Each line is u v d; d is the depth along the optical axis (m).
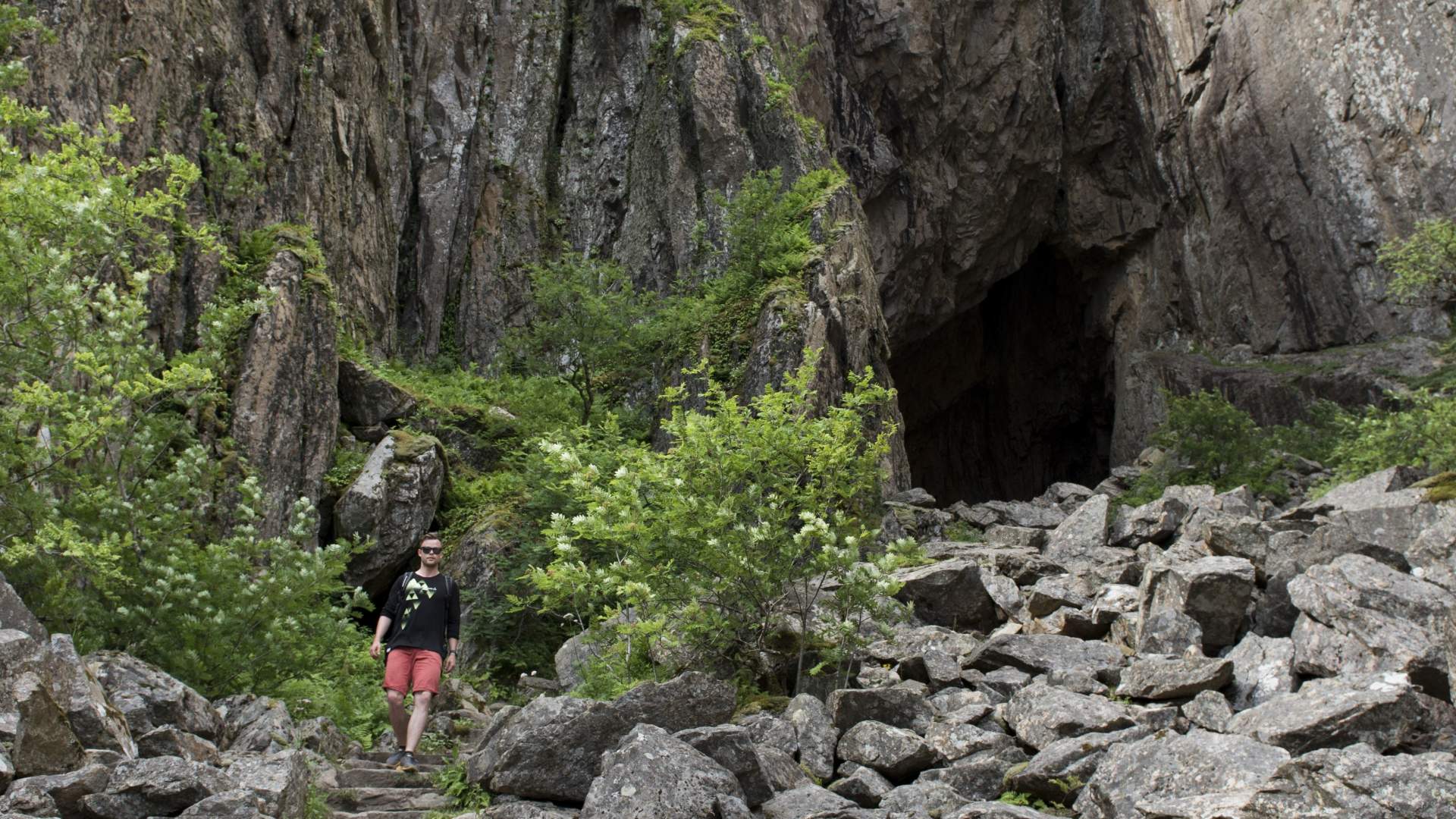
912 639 9.36
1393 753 5.47
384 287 21.42
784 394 9.04
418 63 24.42
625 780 5.28
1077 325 35.19
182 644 8.46
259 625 8.99
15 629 5.68
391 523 15.56
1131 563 10.69
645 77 25.28
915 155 29.81
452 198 24.06
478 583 14.56
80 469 9.12
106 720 5.88
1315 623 6.86
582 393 20.33
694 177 23.72
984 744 6.54
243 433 14.13
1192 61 31.27
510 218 24.55
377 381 17.39
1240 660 7.05
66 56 13.26
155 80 15.04
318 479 15.41
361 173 20.70
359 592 10.34
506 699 12.85
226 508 13.35
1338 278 27.17
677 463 8.59
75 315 8.76
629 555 8.67
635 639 8.81
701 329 19.47
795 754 6.66
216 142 15.96
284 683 9.41
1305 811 4.63
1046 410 36.34
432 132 24.41
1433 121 25.59
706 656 8.40
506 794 6.12
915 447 36.50
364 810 6.57
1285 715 5.77
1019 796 5.93
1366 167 26.73
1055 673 7.57
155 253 13.56
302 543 14.08
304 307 15.70
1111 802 5.39
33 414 8.43
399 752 7.53
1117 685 7.60
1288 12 28.81
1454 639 5.86
